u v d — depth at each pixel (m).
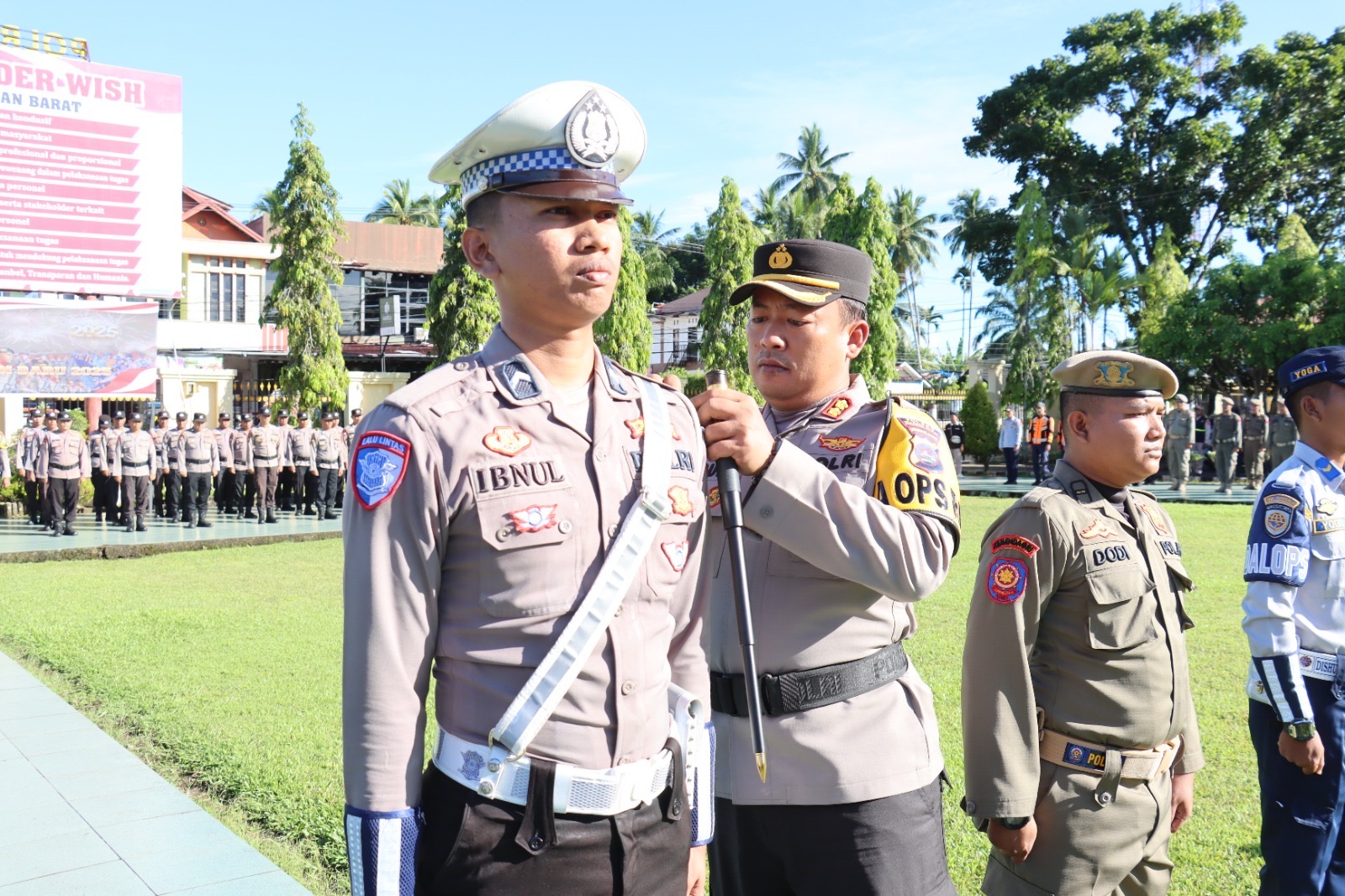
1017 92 31.70
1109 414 2.45
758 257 2.27
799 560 2.06
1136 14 30.92
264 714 5.16
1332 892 2.71
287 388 23.94
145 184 18.78
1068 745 2.36
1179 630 2.48
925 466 1.98
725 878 2.18
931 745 2.12
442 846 1.43
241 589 9.38
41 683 5.78
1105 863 2.33
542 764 1.41
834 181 47.19
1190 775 2.62
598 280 1.53
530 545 1.42
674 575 1.58
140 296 18.86
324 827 3.71
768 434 1.83
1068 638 2.38
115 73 18.41
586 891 1.44
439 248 35.28
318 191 23.97
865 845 1.97
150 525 15.37
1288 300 23.30
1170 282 28.30
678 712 1.64
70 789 4.14
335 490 17.70
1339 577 2.73
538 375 1.53
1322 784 2.68
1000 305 30.09
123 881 3.33
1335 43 29.59
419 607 1.42
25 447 15.25
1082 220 29.52
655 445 1.57
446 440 1.44
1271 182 30.62
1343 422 2.74
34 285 17.89
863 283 2.30
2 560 11.32
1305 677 2.75
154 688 5.66
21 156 17.66
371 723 1.39
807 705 2.02
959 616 7.54
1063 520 2.36
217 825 3.79
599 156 1.51
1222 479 19.02
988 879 2.50
